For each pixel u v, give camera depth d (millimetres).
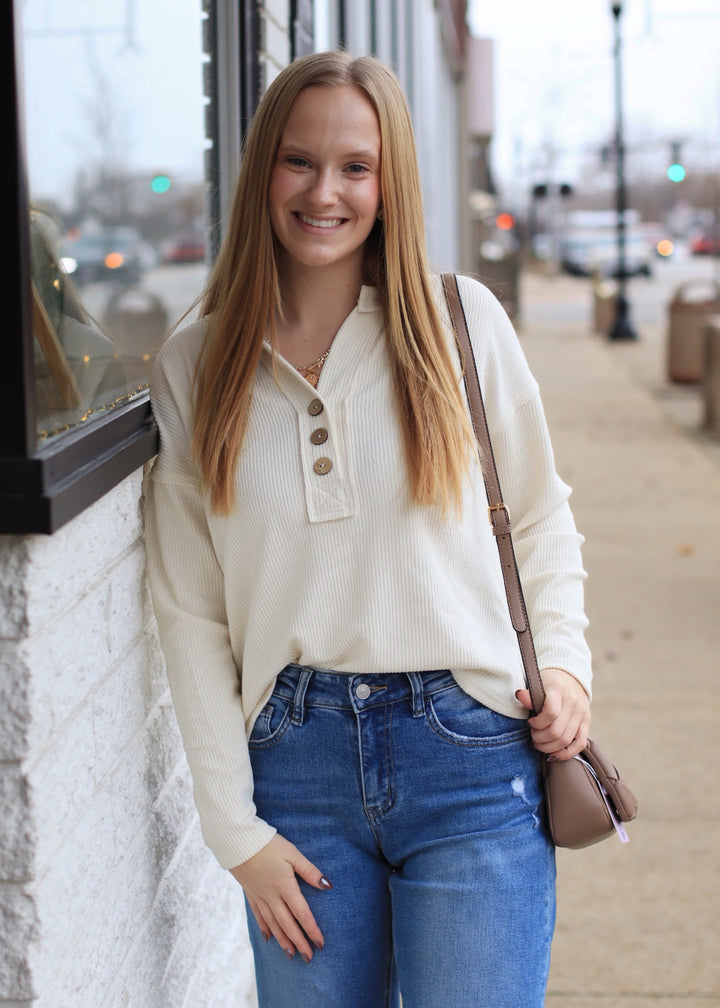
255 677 1850
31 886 1450
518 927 1790
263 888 1827
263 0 3127
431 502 1783
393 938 1922
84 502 1504
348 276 1887
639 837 3955
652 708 5047
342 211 1825
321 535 1793
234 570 1847
